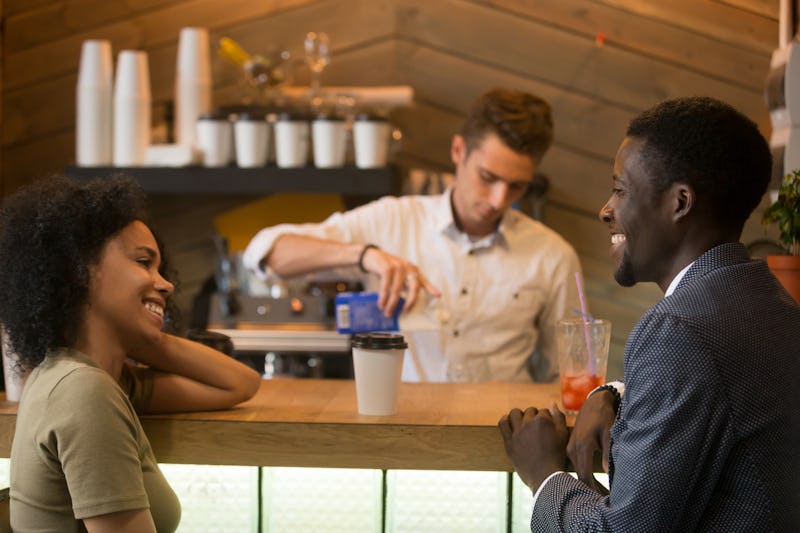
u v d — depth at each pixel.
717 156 1.35
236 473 1.69
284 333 3.29
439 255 2.80
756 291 1.36
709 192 1.37
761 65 3.51
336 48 3.77
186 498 1.70
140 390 1.67
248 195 3.82
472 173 2.64
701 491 1.29
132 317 1.55
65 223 1.51
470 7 3.71
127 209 1.56
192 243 3.83
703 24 3.55
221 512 1.70
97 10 3.79
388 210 2.85
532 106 2.60
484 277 2.79
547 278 2.81
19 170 3.82
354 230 2.83
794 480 1.31
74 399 1.43
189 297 3.84
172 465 1.69
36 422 1.45
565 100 3.68
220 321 3.42
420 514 1.68
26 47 3.79
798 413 1.31
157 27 3.79
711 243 1.39
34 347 1.53
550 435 1.56
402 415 1.70
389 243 2.82
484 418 1.68
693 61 3.57
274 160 3.57
